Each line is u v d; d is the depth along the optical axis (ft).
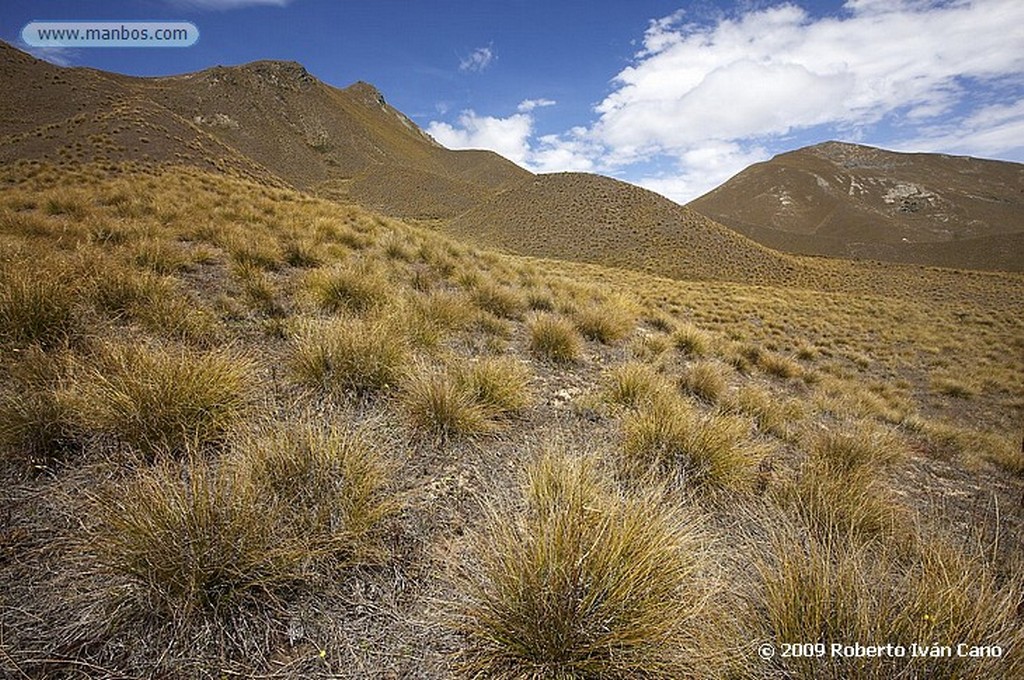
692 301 75.87
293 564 6.59
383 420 10.96
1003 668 5.71
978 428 34.55
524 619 5.99
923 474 16.02
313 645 5.99
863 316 82.89
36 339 10.94
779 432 16.51
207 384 9.61
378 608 6.57
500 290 25.73
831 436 14.75
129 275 15.30
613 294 37.55
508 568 6.37
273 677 5.59
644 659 5.75
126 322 13.48
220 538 6.24
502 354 17.89
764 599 6.61
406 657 5.96
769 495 10.66
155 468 7.30
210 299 17.31
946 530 10.27
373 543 7.53
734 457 11.35
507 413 13.17
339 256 27.14
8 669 5.17
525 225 225.15
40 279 12.62
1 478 7.61
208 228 27.12
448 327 19.06
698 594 6.57
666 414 12.33
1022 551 10.53
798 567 6.64
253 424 9.48
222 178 60.18
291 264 24.81
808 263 184.75
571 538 6.47
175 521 6.24
